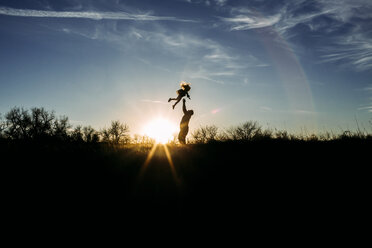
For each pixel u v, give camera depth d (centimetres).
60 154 793
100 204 472
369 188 526
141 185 563
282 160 759
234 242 370
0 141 1066
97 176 598
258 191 539
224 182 592
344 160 720
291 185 564
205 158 827
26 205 452
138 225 412
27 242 354
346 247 350
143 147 1076
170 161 770
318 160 737
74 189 525
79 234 379
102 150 902
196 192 538
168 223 421
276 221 425
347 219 420
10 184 529
